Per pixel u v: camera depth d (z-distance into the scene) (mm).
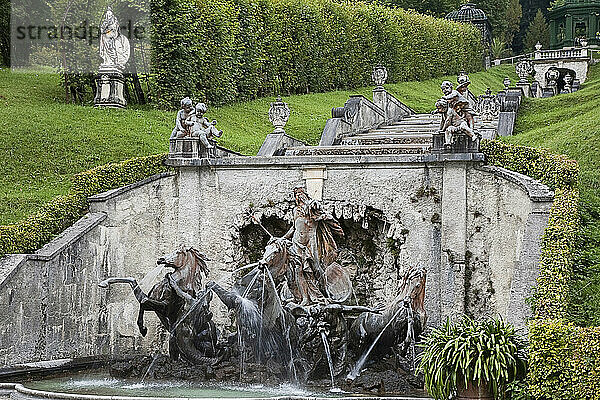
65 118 25812
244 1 34688
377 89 31766
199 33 30703
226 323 20984
